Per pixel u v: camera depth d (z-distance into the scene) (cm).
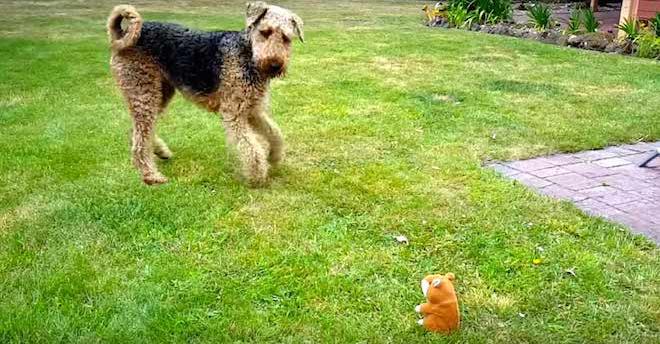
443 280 153
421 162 273
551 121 338
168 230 205
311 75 447
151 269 179
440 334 151
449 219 215
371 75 450
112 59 247
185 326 152
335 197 235
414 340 149
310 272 180
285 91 397
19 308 157
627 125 332
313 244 197
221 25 700
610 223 214
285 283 174
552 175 262
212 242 197
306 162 273
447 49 567
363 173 259
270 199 232
